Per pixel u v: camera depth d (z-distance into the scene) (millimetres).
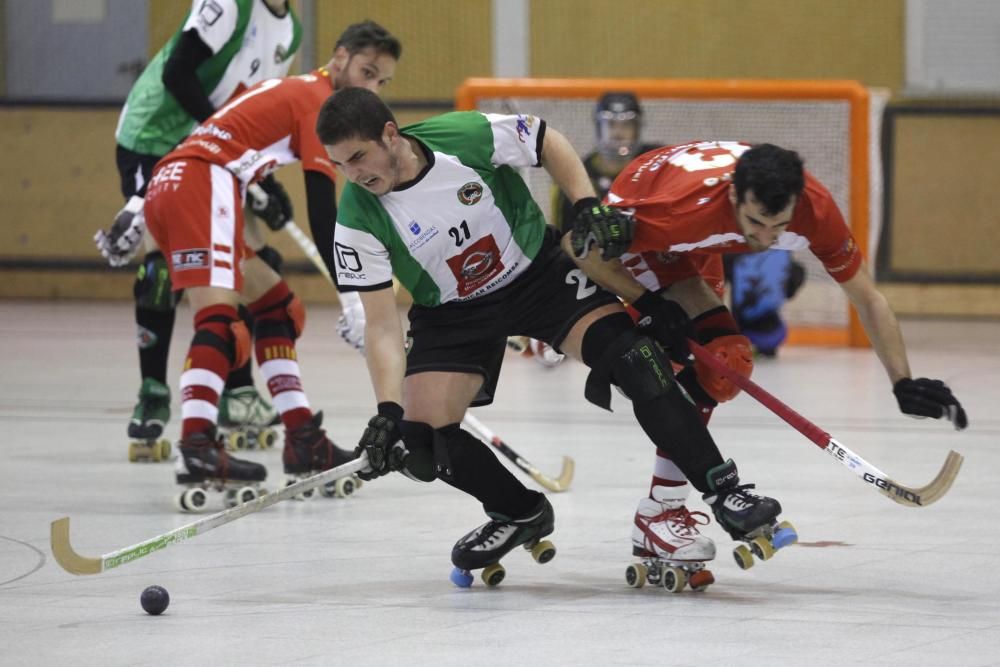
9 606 11312
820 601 11398
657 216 11305
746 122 33906
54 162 39906
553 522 12297
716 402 12391
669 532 11797
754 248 11578
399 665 9531
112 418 22156
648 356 11570
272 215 17438
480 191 11703
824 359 29719
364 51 16188
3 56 40406
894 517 14914
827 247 11375
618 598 11594
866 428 20875
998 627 10516
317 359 29609
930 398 11383
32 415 22375
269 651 9914
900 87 37094
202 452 15469
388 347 11578
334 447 16391
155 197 16219
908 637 10203
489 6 38750
